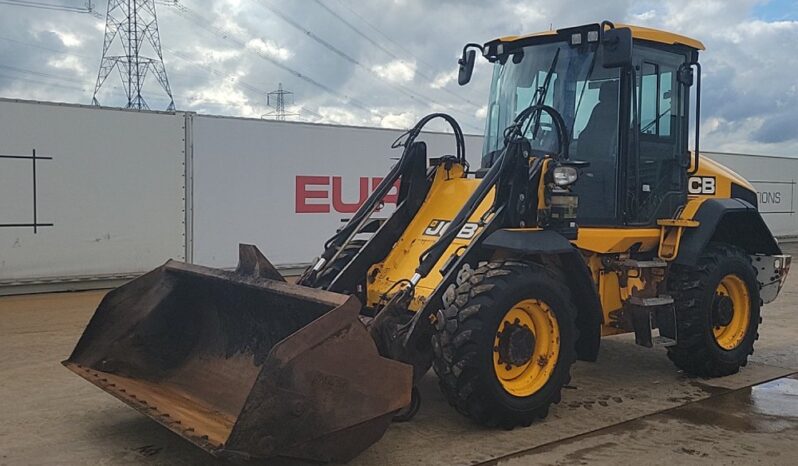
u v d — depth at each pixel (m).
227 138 9.95
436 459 3.88
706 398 5.09
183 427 3.43
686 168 5.57
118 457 3.87
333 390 3.28
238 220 10.11
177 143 9.57
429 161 5.42
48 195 8.73
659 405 4.91
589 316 4.72
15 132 8.47
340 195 11.03
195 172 9.73
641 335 5.17
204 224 9.84
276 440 3.13
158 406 3.80
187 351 4.59
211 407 3.98
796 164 18.62
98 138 9.00
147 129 9.33
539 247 4.29
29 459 3.84
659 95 5.37
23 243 8.62
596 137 5.13
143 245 9.40
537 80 5.32
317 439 3.24
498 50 5.60
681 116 5.53
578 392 5.20
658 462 3.90
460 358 4.04
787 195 18.48
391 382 3.45
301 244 10.71
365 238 5.47
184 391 4.25
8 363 5.77
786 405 4.95
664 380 5.55
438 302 4.19
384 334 4.03
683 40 5.39
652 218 5.36
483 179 4.53
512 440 4.17
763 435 4.34
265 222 10.34
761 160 17.66
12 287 8.71
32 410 4.64
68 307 8.06
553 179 4.51
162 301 4.64
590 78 5.10
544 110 4.70
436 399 4.94
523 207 4.48
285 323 4.11
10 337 6.65
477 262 4.38
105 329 4.48
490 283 4.12
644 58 5.25
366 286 4.92
